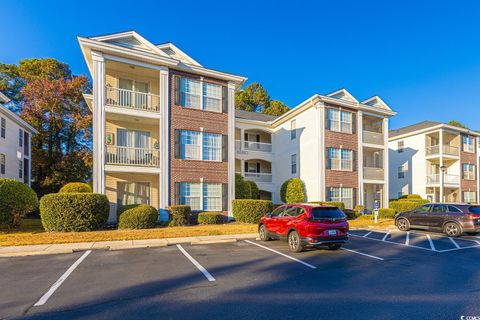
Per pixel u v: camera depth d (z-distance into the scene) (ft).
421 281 20.62
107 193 54.70
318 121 72.59
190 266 24.14
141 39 53.26
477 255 29.71
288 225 31.37
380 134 81.51
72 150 104.99
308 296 17.37
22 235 36.50
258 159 89.97
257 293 17.81
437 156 94.32
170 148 54.49
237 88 65.72
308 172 75.82
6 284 19.26
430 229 45.93
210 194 57.57
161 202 52.42
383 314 14.80
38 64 103.45
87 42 47.60
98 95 48.73
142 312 14.88
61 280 20.15
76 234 37.73
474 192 101.04
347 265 25.00
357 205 73.87
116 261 25.73
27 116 90.63
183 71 57.11
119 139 56.13
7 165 69.00
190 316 14.43
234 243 35.22
